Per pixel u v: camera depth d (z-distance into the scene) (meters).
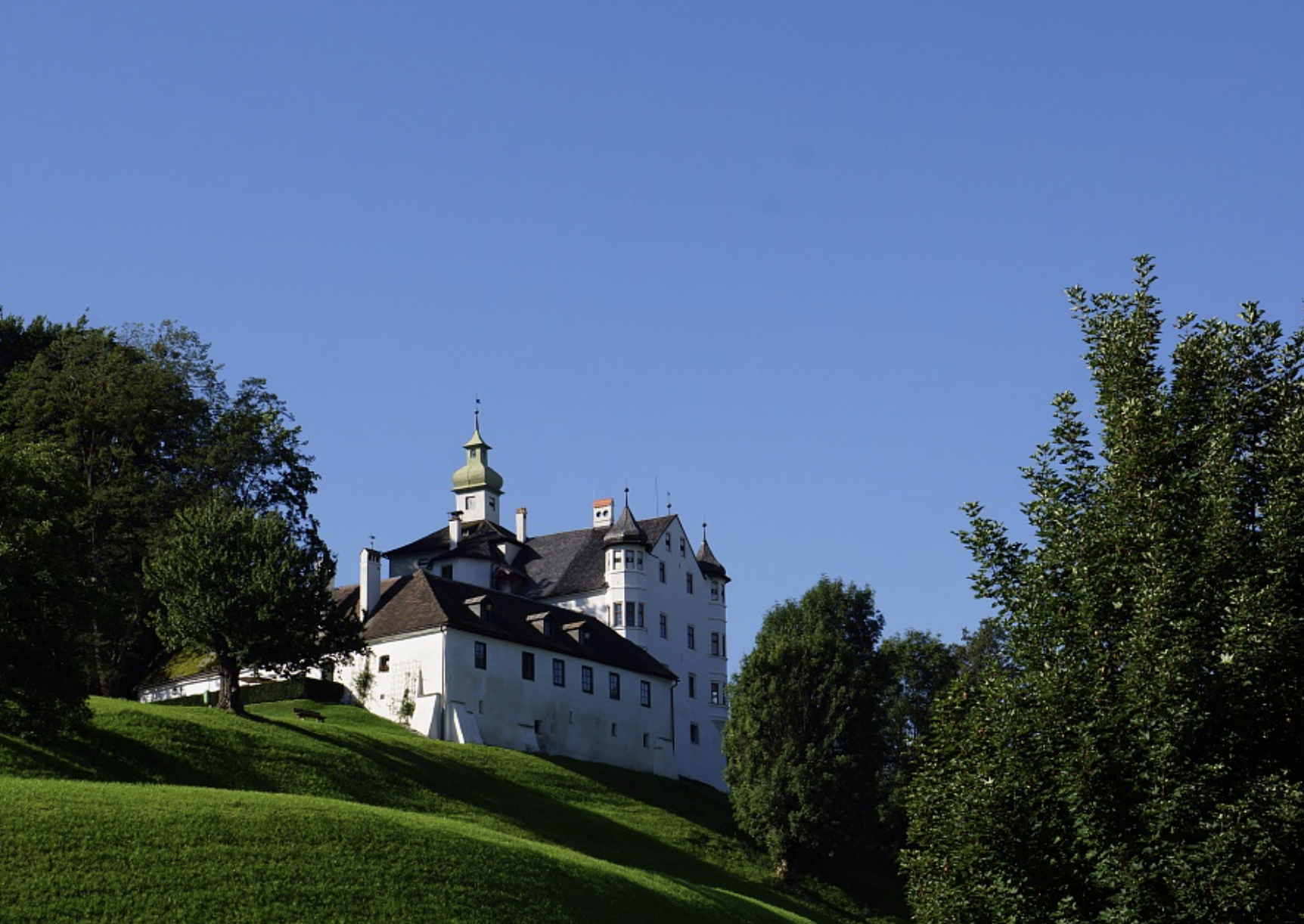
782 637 96.06
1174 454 34.12
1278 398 33.94
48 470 63.97
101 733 64.88
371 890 43.91
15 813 42.59
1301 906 29.67
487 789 80.00
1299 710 30.88
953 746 35.09
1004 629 35.31
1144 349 35.38
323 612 80.50
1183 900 29.77
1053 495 35.34
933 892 34.62
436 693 95.81
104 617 63.72
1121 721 31.34
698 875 78.25
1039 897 32.59
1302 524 31.66
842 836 87.50
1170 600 31.62
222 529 79.62
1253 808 29.64
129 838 42.88
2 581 58.44
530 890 47.97
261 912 40.69
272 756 70.50
